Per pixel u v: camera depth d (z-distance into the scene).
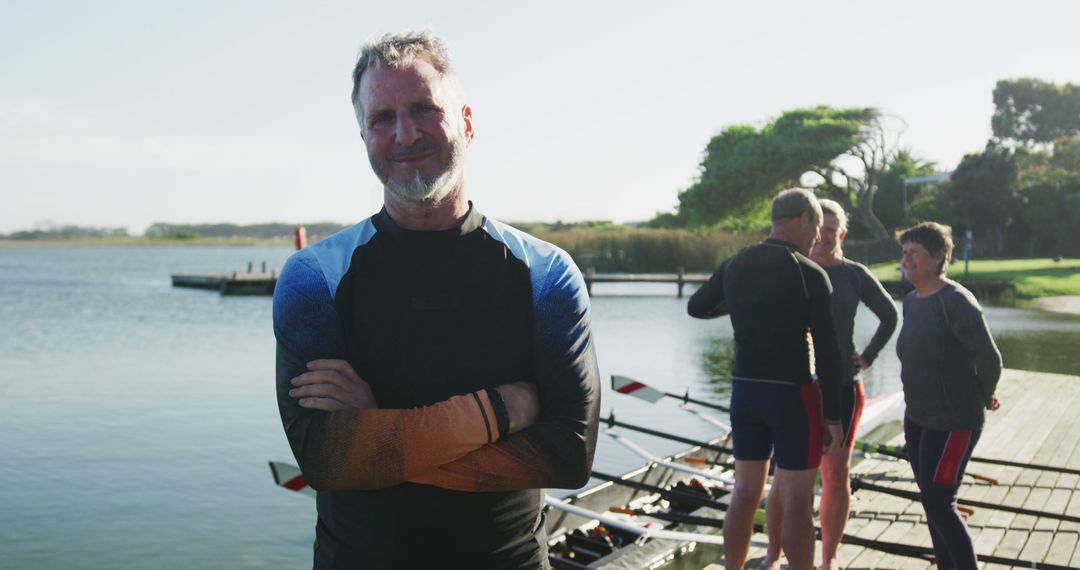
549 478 1.67
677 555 4.70
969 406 3.71
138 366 18.19
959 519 3.76
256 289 42.66
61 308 34.19
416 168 1.63
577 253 46.47
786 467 3.47
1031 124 75.62
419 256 1.70
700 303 3.99
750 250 3.61
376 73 1.64
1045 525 5.25
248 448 10.95
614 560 4.43
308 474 1.61
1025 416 8.39
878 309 4.20
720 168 51.75
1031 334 21.09
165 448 10.96
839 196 53.09
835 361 3.38
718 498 5.99
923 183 57.00
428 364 1.67
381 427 1.58
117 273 72.56
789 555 3.49
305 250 1.76
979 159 48.22
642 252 45.97
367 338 1.68
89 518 8.38
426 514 1.65
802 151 48.53
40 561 7.37
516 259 1.74
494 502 1.68
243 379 16.41
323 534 1.76
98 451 10.82
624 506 6.03
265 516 8.46
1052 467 5.70
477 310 1.69
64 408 13.56
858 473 6.57
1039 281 33.81
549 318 1.74
